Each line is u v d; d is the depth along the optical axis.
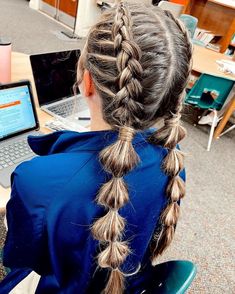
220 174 2.40
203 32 3.65
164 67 0.42
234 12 3.57
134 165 0.45
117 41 0.41
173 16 0.47
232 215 2.03
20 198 0.48
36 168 0.46
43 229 0.47
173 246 1.69
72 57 1.28
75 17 4.38
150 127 0.49
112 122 0.46
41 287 0.63
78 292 0.54
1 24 3.96
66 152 0.49
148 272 0.68
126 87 0.42
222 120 2.78
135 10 0.44
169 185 0.54
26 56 1.54
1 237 1.43
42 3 4.92
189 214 1.95
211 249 1.75
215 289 1.54
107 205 0.44
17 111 1.00
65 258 0.51
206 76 2.21
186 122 3.01
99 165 0.45
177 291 0.56
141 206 0.51
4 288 0.77
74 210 0.45
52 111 1.21
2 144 0.95
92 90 0.49
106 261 0.48
